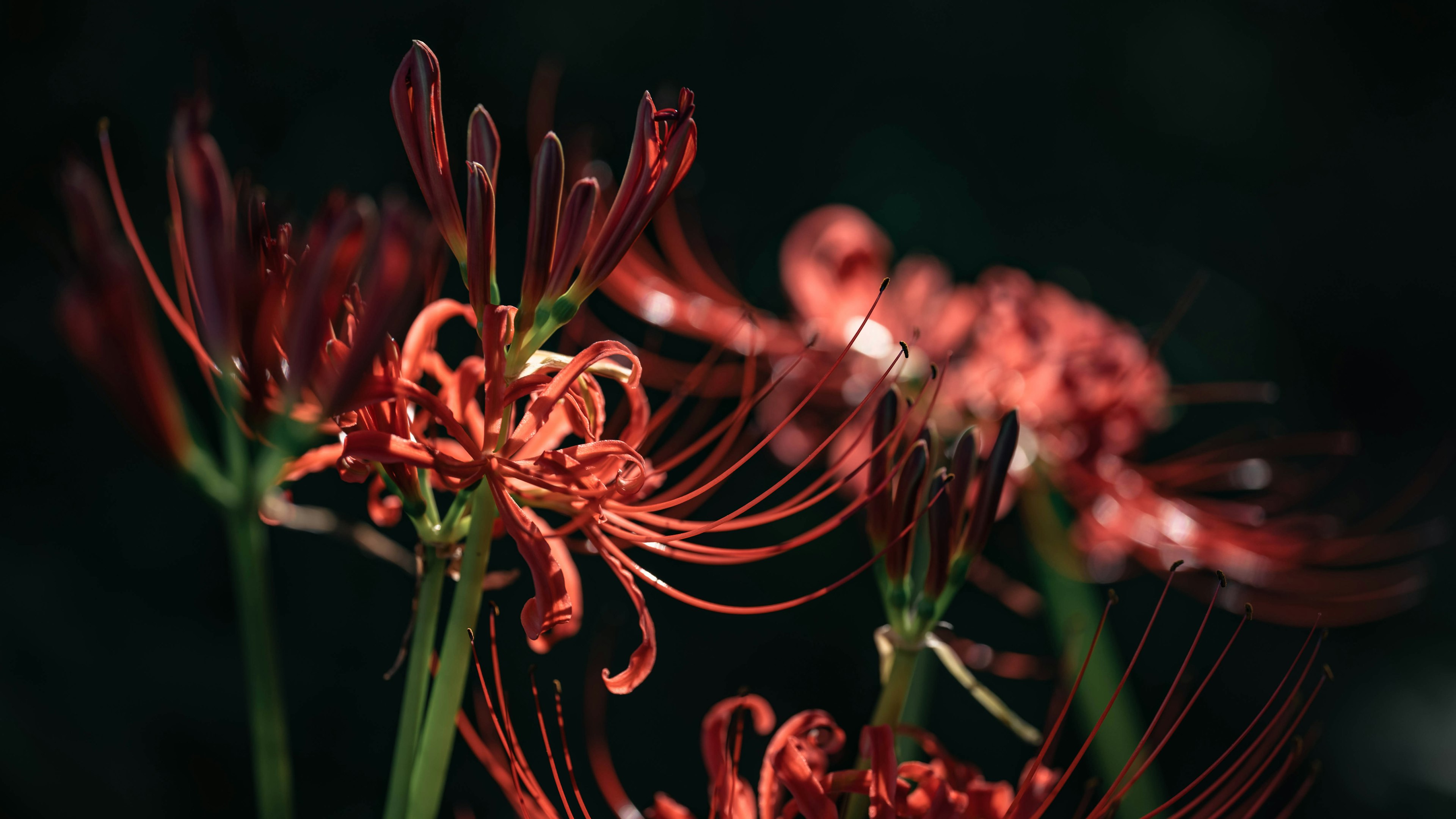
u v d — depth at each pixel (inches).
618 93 77.3
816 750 21.5
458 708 20.3
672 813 22.2
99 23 65.8
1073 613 31.9
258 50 69.1
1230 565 34.1
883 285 20.4
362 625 62.7
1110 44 91.4
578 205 19.8
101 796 53.9
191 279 19.1
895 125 85.4
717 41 82.6
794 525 67.8
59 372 62.9
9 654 55.1
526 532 19.7
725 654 64.9
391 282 17.6
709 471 21.5
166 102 66.1
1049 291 35.1
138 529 61.9
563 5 76.8
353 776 59.4
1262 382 84.7
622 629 63.6
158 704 57.7
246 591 18.5
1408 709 72.2
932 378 21.4
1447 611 77.3
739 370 34.3
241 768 58.1
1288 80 95.0
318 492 63.7
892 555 21.4
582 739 60.2
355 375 17.8
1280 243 91.3
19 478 60.4
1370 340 88.9
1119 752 30.0
